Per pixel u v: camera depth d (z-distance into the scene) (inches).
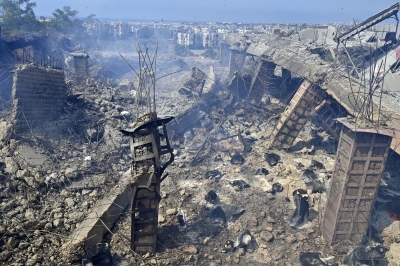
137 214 383.2
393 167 601.0
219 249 418.9
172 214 468.8
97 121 664.4
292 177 588.1
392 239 425.1
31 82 557.9
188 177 585.3
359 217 406.3
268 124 833.5
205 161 642.8
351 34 875.4
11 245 374.3
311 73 732.0
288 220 473.1
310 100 663.8
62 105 653.9
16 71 530.3
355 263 386.9
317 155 683.4
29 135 545.0
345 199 394.6
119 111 751.7
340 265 392.8
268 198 520.4
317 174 587.2
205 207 495.5
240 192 539.5
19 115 542.0
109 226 428.1
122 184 481.7
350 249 406.0
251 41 1258.6
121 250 397.1
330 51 1004.6
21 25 1628.9
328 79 671.1
